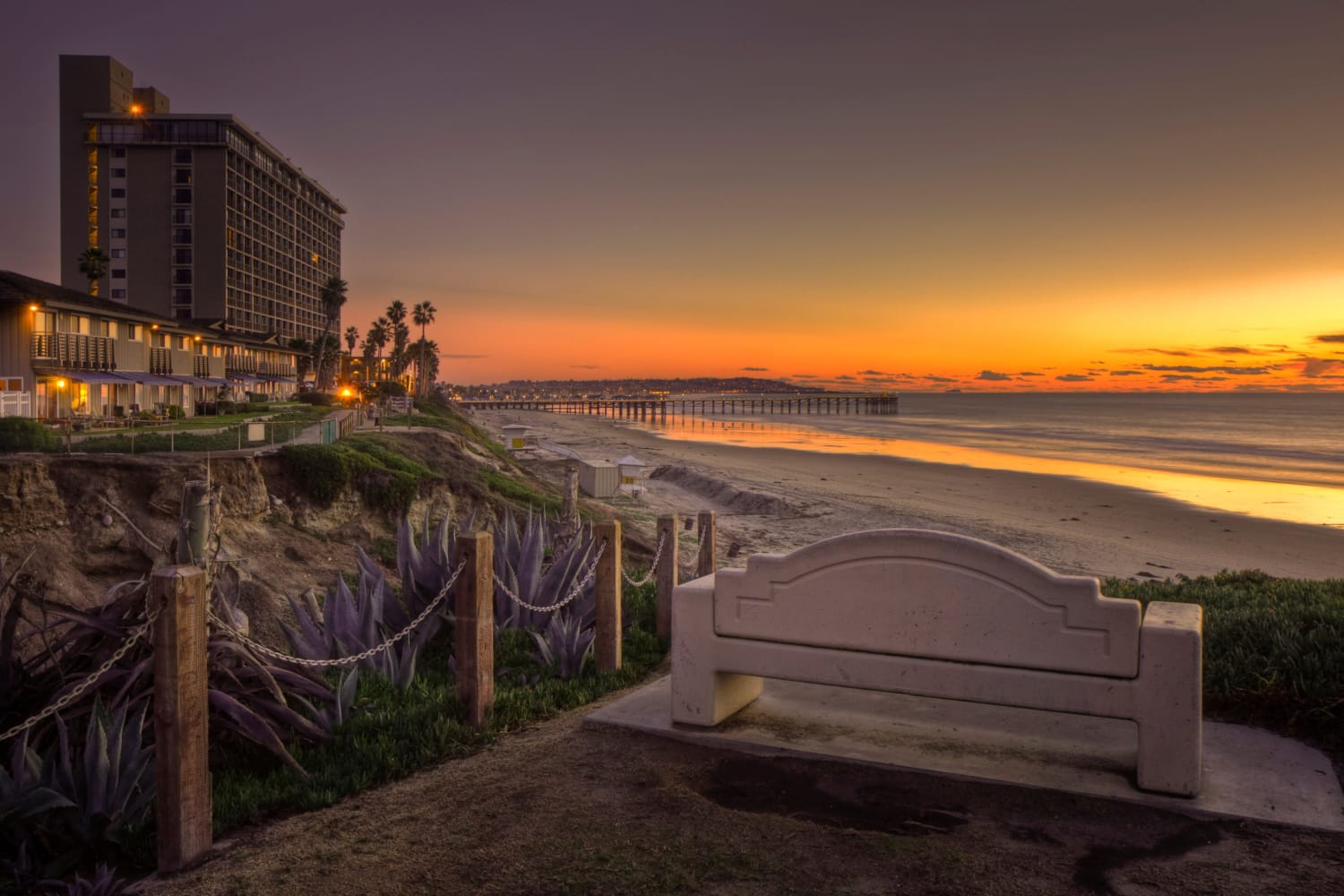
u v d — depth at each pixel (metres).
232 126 115.81
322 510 22.19
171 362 56.88
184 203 113.56
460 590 6.80
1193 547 32.78
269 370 89.94
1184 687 4.91
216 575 7.08
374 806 5.40
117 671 6.11
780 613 5.92
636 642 9.48
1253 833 4.55
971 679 5.39
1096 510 42.56
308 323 151.88
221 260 114.56
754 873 4.21
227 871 4.60
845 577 5.73
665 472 59.44
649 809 4.98
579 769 5.65
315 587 18.75
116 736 5.30
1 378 39.81
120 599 6.50
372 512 23.53
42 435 21.17
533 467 58.22
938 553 5.46
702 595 6.14
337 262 171.88
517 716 7.01
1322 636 6.96
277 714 6.47
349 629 8.66
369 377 167.88
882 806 4.95
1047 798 5.00
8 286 42.03
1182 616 5.23
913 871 4.19
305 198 148.25
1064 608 5.17
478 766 5.95
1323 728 5.99
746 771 5.51
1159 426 141.88
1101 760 5.54
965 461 71.19
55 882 4.68
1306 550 32.38
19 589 6.36
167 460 19.20
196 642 4.84
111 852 5.08
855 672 5.70
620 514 37.66
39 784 5.11
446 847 4.69
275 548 19.64
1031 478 57.69
